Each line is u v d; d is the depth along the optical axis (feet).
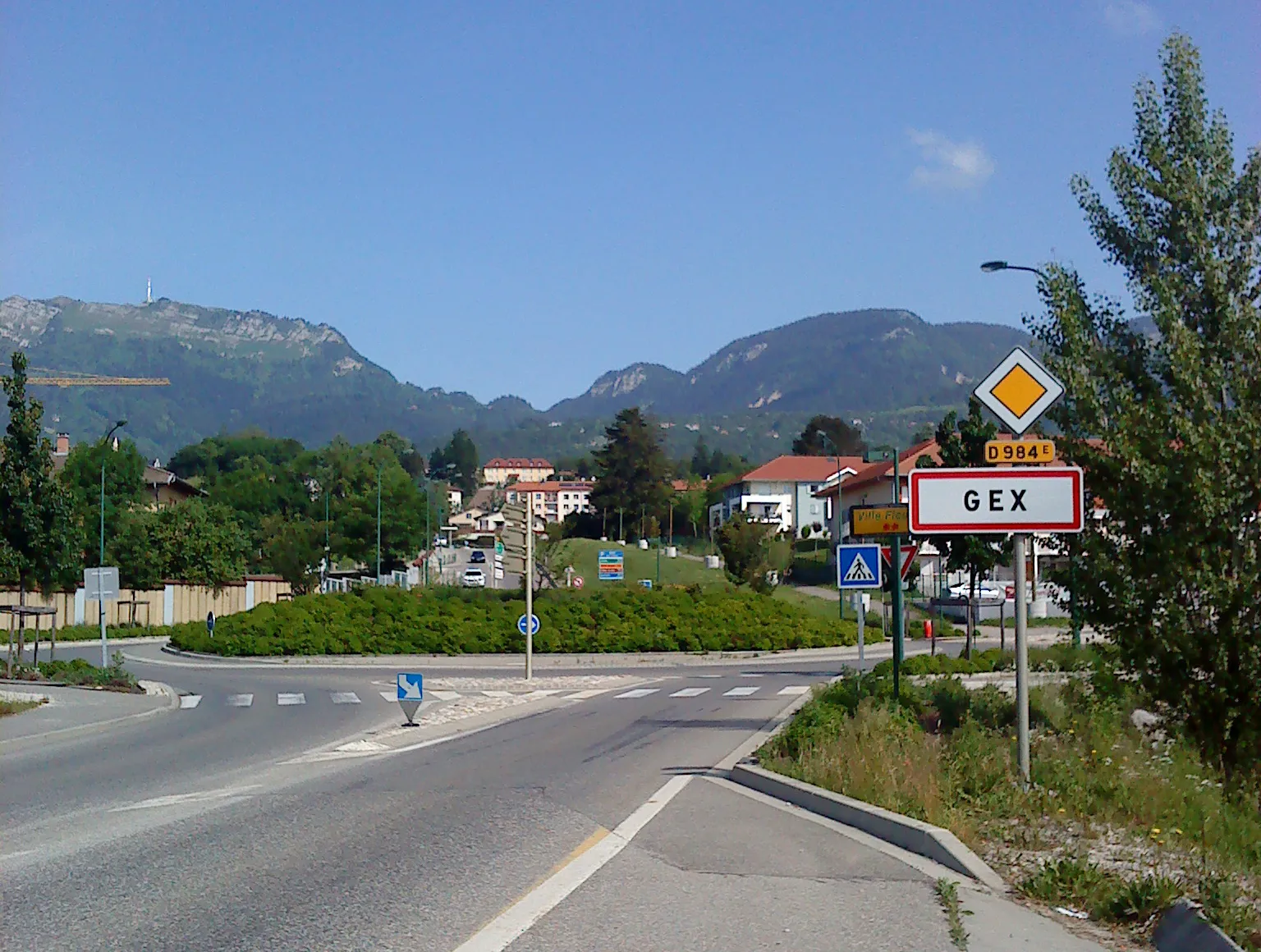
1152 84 43.98
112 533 224.94
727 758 52.60
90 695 92.48
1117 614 42.80
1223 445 40.24
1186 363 41.06
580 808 39.78
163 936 24.16
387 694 97.96
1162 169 43.29
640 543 347.97
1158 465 41.29
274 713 82.89
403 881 28.96
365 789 45.32
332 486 398.83
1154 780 37.11
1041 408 39.40
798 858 31.12
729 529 191.52
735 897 27.04
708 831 35.06
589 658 137.69
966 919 24.95
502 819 37.68
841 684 64.03
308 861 31.55
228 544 244.63
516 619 146.72
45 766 55.21
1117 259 44.78
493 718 76.48
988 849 31.30
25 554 113.39
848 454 482.28
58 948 23.29
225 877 29.60
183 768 53.62
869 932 24.09
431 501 412.36
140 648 173.78
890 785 37.32
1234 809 36.68
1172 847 30.83
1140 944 23.49
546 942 23.47
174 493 326.65
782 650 146.61
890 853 31.65
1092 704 52.65
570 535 415.64
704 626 146.92
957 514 38.99
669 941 23.52
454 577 299.99
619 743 59.98
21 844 34.35
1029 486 38.73
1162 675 43.21
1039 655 99.45
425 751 59.36
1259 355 41.29
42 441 114.32
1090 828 32.65
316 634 145.28
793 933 24.06
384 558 329.52
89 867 30.91
